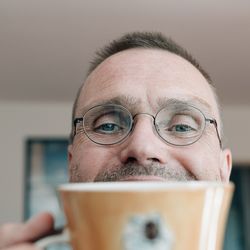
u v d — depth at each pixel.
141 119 0.60
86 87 0.68
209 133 0.64
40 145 3.00
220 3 1.62
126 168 0.56
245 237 3.21
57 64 2.27
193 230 0.28
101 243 0.28
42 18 1.73
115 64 0.65
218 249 0.30
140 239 0.28
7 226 0.34
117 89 0.62
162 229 0.28
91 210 0.28
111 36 1.88
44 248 0.32
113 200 0.28
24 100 2.95
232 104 3.07
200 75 0.69
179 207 0.28
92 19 1.74
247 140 3.12
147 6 1.63
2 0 1.60
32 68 2.32
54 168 2.97
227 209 0.31
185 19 1.74
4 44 2.00
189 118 0.62
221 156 0.72
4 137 3.00
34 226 0.33
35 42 1.98
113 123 0.61
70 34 1.88
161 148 0.58
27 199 2.92
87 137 0.62
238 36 1.91
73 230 0.30
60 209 0.32
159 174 0.56
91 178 0.60
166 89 0.62
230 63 2.27
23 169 2.96
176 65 0.65
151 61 0.65
